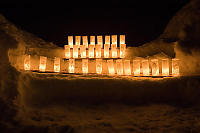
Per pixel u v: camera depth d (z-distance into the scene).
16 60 7.49
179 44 8.70
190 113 5.87
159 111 6.14
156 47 10.30
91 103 6.87
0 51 6.77
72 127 4.86
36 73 7.64
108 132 4.73
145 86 7.12
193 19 8.73
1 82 6.03
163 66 8.00
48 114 5.80
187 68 8.28
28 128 4.75
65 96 7.04
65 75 7.81
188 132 4.62
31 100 6.58
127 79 7.36
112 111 6.30
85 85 7.18
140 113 6.05
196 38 8.34
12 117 5.13
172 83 7.07
